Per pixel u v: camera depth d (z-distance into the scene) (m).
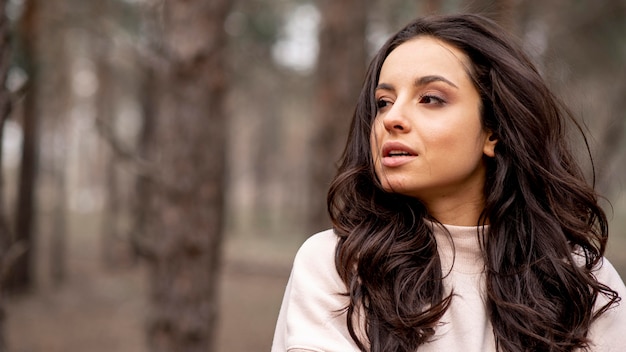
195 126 4.75
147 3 5.80
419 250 1.31
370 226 1.34
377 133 1.31
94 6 10.17
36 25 6.00
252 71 15.77
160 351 4.82
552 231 1.36
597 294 1.35
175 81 4.76
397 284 1.27
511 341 1.28
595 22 8.44
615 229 17.80
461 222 1.37
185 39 4.68
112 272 15.98
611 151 7.56
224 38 4.90
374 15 8.56
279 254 18.59
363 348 1.24
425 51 1.31
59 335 9.80
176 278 4.79
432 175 1.27
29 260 12.34
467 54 1.33
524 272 1.33
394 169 1.28
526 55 1.41
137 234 4.94
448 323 1.29
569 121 1.81
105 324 10.73
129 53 9.45
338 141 6.15
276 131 27.61
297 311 1.27
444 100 1.29
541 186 1.38
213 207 4.87
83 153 29.59
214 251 4.92
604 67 9.01
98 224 26.83
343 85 6.13
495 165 1.37
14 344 8.93
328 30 6.20
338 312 1.26
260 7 12.40
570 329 1.31
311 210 6.31
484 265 1.33
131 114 22.38
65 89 14.41
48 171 17.11
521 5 4.93
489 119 1.34
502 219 1.37
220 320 11.15
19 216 12.08
